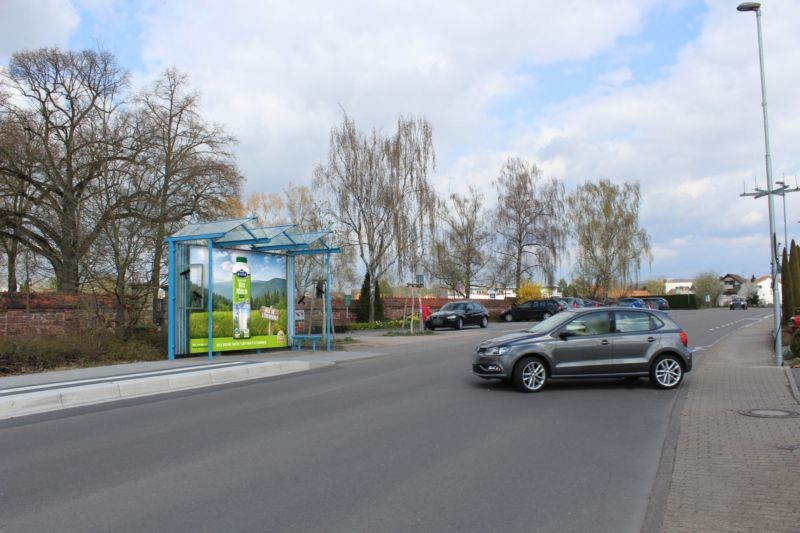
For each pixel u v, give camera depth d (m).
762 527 4.33
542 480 5.51
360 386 11.53
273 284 18.62
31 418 8.78
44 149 26.52
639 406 9.23
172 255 15.84
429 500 4.96
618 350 10.73
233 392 11.01
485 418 8.30
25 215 24.34
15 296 17.23
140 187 21.03
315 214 32.91
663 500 4.96
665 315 11.24
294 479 5.53
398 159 31.62
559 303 40.97
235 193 28.80
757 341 20.80
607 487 5.31
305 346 20.56
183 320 16.08
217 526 4.40
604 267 53.91
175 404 9.75
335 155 32.16
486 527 4.38
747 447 6.57
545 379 10.57
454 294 55.91
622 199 53.94
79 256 17.80
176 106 27.89
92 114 27.69
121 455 6.47
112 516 4.62
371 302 33.72
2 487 5.38
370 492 5.16
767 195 14.47
